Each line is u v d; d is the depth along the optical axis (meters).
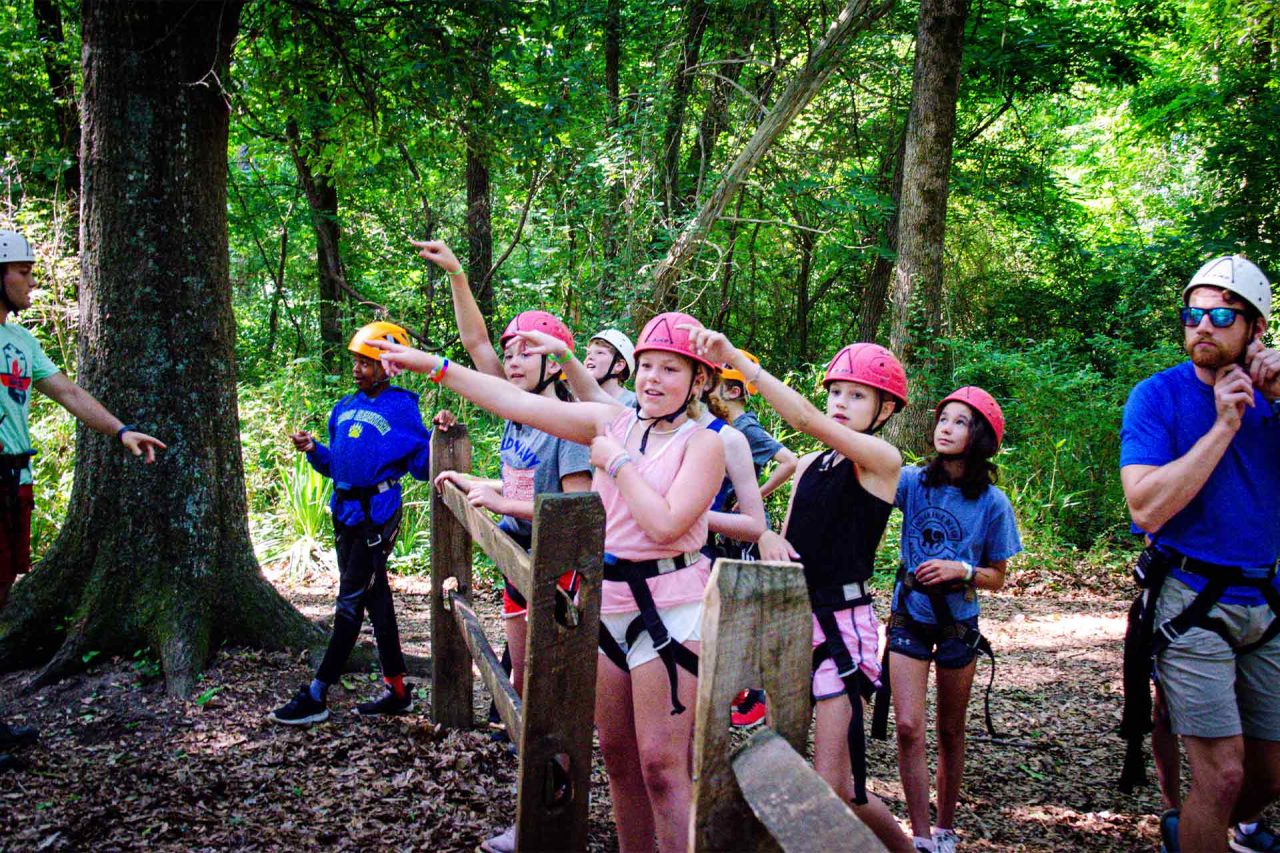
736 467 3.34
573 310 12.47
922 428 11.22
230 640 4.98
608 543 2.64
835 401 3.13
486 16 6.61
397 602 7.25
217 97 5.01
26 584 4.83
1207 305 2.76
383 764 3.96
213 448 5.00
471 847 3.29
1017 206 18.39
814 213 15.59
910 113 11.61
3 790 3.62
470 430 10.08
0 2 10.88
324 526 8.68
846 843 1.34
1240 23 16.84
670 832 2.47
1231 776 2.80
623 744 2.67
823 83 11.84
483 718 4.62
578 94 8.65
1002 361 11.27
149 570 4.82
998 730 5.16
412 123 7.88
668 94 11.95
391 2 6.60
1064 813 4.06
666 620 2.53
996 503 3.63
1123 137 21.33
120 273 4.81
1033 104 19.00
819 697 2.93
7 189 9.90
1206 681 2.83
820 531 3.01
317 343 16.22
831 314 21.17
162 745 4.07
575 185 11.85
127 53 4.74
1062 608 8.22
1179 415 2.92
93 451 4.86
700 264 14.88
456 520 4.25
